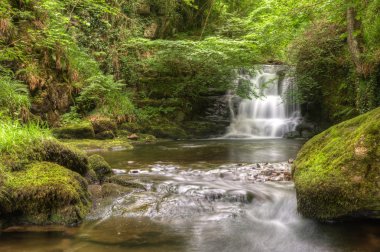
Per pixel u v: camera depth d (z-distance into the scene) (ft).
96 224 12.44
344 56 39.09
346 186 11.89
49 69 33.40
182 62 45.42
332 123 40.75
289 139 39.42
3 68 28.19
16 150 13.83
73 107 34.86
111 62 43.91
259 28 43.62
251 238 11.57
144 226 12.37
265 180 17.40
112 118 37.04
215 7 66.18
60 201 12.51
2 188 12.02
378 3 28.78
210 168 20.11
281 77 47.93
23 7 31.78
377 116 12.66
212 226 12.55
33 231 11.68
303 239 11.46
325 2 30.66
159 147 31.37
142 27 50.67
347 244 10.92
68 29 39.81
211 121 44.42
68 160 15.48
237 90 44.68
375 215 11.87
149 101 43.29
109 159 23.91
